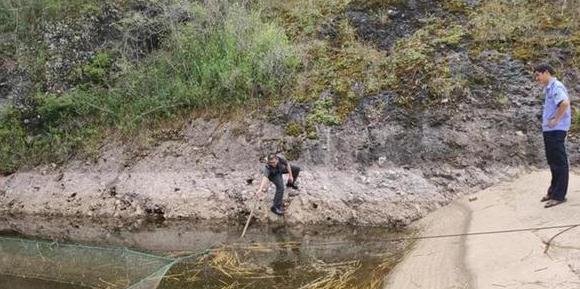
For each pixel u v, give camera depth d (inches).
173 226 358.9
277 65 423.2
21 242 294.0
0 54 510.0
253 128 401.1
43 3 515.5
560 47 384.2
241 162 386.6
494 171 341.1
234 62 434.3
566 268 206.7
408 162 360.2
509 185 326.3
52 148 443.8
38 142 449.4
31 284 276.7
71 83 467.5
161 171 399.2
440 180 346.0
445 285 230.7
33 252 289.3
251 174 378.0
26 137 454.9
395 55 414.9
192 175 389.4
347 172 363.9
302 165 373.7
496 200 310.7
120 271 270.4
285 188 360.5
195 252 313.1
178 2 478.6
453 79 382.6
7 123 462.0
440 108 373.7
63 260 282.0
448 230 294.8
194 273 282.4
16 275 284.8
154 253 315.0
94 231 366.0
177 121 428.1
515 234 252.2
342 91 400.5
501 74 379.9
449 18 432.1
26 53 499.5
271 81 415.2
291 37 458.3
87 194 401.7
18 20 514.9
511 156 345.1
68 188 410.9
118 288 258.4
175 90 438.6
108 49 481.1
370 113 384.5
